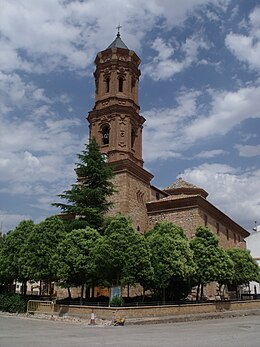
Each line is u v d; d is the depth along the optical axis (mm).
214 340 17406
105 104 42594
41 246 32156
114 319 24297
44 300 31984
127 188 39969
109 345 14938
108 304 27859
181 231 34062
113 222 28812
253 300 40719
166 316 27859
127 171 40281
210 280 33719
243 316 35312
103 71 43750
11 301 33938
